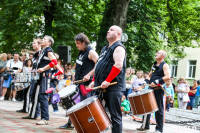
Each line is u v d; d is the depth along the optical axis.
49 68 5.95
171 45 19.20
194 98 14.27
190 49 27.14
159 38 18.58
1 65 12.31
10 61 12.23
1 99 11.93
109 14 16.64
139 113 5.55
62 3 17.14
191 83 26.86
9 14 18.73
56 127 5.65
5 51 20.22
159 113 6.13
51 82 9.14
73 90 4.93
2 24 18.58
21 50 18.73
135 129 6.92
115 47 3.90
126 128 6.96
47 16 18.11
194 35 19.66
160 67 6.21
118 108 3.91
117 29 3.98
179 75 28.06
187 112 11.46
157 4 18.20
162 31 18.38
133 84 10.67
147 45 17.09
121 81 3.94
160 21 17.97
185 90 13.23
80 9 19.58
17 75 6.43
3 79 12.55
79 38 5.05
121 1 14.75
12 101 11.74
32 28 17.91
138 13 16.81
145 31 17.36
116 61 3.79
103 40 16.47
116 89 3.89
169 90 10.55
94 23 20.34
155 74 6.27
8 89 12.55
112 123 3.89
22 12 18.77
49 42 6.15
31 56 11.83
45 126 5.65
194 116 11.03
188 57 27.27
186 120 11.09
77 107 3.64
